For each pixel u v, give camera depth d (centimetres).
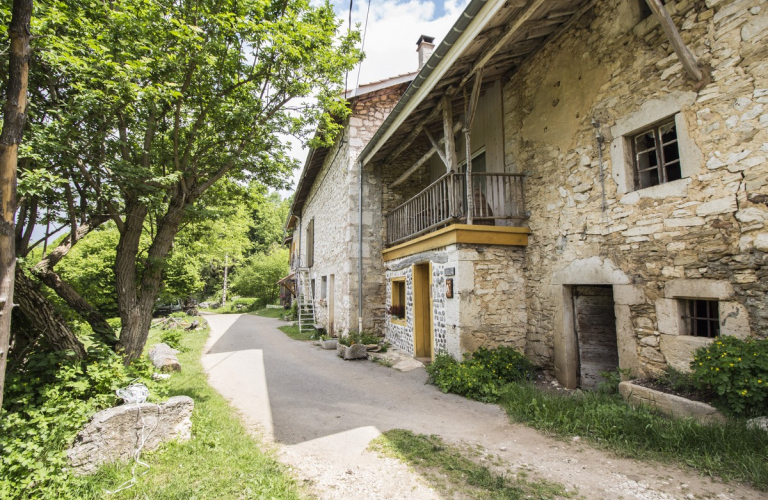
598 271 454
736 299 319
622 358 421
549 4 458
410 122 723
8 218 213
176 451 313
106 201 410
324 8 523
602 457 287
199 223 660
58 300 469
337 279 1054
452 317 575
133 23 357
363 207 913
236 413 432
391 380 578
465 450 312
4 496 232
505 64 616
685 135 360
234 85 493
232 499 245
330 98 563
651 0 342
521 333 582
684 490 234
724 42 330
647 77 397
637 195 408
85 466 277
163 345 751
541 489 247
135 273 455
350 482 268
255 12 459
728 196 326
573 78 502
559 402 386
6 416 290
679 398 327
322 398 491
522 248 596
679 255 365
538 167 569
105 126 378
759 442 258
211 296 3281
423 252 687
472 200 573
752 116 311
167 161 486
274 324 1590
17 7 217
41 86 380
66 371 337
